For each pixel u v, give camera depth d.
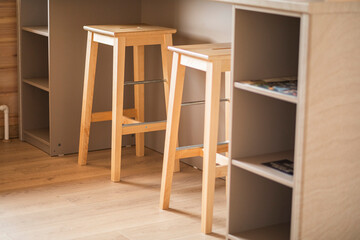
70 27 3.30
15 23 3.62
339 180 1.88
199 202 2.71
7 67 3.65
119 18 3.45
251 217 2.17
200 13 3.05
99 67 3.44
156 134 3.53
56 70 3.30
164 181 2.58
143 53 3.30
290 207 2.25
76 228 2.40
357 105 1.85
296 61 2.13
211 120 2.32
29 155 3.39
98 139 3.52
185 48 2.46
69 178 3.00
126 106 3.61
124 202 2.69
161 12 3.35
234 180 2.11
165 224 2.46
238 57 2.02
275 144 2.17
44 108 3.74
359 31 1.80
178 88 2.50
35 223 2.44
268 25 2.05
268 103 2.12
